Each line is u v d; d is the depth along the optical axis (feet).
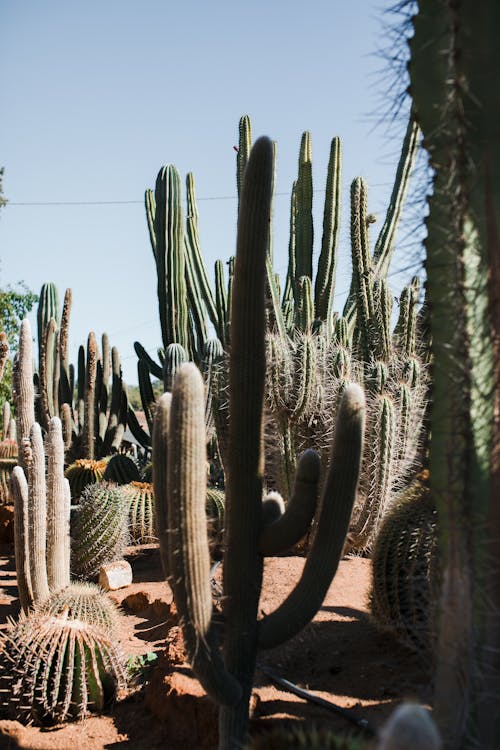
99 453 41.34
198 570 8.79
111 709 14.01
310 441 21.88
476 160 7.72
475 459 7.55
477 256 7.68
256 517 9.92
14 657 13.78
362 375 23.20
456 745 7.10
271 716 11.35
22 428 24.47
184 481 8.67
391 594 12.89
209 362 27.68
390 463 19.54
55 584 18.51
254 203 9.68
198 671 8.95
